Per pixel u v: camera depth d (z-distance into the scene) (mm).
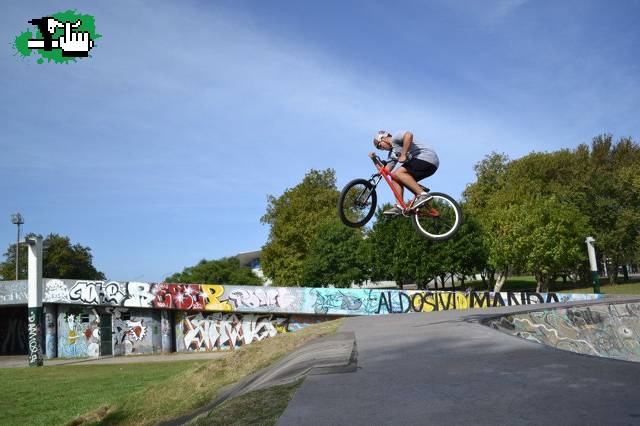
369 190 8117
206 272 78125
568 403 3365
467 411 3418
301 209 59781
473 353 5691
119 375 20266
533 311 14477
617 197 57156
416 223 7688
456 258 44156
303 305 34719
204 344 35625
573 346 14836
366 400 3957
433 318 12242
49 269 68875
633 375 3994
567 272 58062
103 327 35594
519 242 46375
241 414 4941
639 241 55625
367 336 8508
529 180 59219
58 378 20469
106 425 9727
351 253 53062
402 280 46844
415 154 7426
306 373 5738
